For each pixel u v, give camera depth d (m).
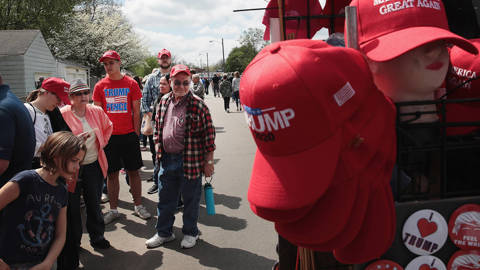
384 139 0.88
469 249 0.99
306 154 0.85
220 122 13.91
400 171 1.00
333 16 1.33
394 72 1.05
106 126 3.75
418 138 1.02
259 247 3.54
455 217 0.99
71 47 33.72
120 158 4.35
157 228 3.66
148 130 5.29
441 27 1.02
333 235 0.85
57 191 2.16
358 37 1.03
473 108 1.23
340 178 0.84
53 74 23.59
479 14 1.38
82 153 2.18
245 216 4.34
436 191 1.05
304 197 0.84
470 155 1.13
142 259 3.39
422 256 0.99
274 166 0.90
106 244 3.64
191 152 3.41
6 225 2.01
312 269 1.23
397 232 0.98
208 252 3.47
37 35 21.36
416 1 1.00
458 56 1.24
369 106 0.88
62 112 3.46
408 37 0.95
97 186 3.56
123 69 40.41
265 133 0.88
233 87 19.30
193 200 3.54
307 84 0.82
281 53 0.88
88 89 3.56
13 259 2.02
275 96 0.84
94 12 36.75
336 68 0.85
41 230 2.07
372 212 0.87
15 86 19.89
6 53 19.50
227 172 6.34
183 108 3.37
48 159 2.08
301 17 1.32
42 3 24.72
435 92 1.25
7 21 25.22
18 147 2.34
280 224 0.94
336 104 0.83
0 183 2.36
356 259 0.90
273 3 1.67
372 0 1.04
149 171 6.82
